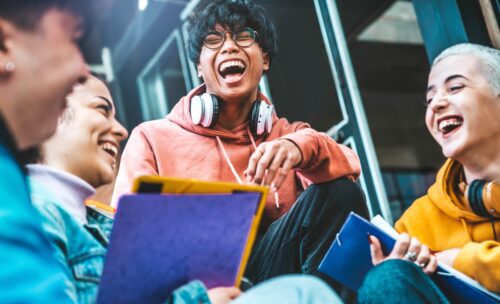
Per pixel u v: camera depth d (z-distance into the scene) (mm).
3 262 789
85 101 1464
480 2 2963
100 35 5238
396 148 7199
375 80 7027
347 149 2062
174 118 2172
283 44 3986
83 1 1014
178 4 4551
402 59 6750
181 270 1235
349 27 5211
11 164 893
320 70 3904
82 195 1386
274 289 971
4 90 960
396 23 6633
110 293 1170
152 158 2072
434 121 2186
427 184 7145
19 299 778
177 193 1200
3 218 815
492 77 2145
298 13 3846
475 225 2096
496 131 2109
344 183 1885
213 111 2076
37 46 977
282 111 3984
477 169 2137
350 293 1782
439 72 2217
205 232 1236
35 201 1254
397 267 1422
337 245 1625
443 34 3035
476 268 1886
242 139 2146
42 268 821
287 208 2045
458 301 1600
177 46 4668
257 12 2240
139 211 1135
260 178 1776
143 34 4914
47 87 981
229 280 1309
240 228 1281
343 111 3617
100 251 1308
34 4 973
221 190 1252
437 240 2160
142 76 5180
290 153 1819
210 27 2184
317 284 979
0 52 957
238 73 2150
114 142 1507
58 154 1420
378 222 1685
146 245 1171
